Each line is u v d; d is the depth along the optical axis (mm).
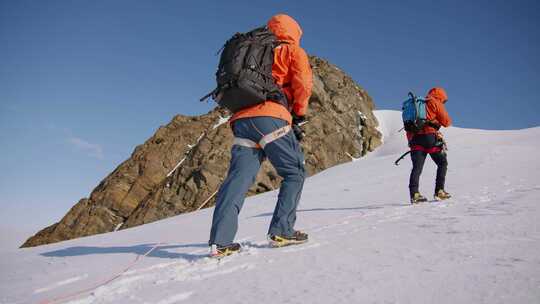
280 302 1597
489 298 1423
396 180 10008
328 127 32156
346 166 21422
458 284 1600
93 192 29656
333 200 7348
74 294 2111
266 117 2840
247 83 2736
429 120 5406
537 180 5941
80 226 26938
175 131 32219
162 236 5254
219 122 32625
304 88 2904
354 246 2574
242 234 4180
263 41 2885
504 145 14773
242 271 2219
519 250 2074
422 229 2980
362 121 36031
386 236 2832
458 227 2893
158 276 2312
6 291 2441
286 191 2961
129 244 4703
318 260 2268
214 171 25719
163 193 26469
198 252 3238
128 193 28016
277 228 2895
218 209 2770
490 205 3988
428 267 1886
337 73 38781
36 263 3609
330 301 1549
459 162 10898
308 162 29203
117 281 2270
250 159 2900
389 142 34312
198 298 1781
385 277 1785
